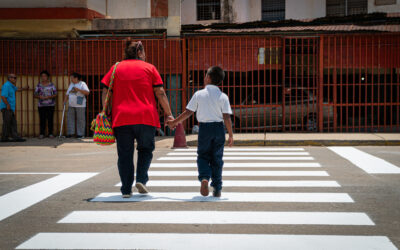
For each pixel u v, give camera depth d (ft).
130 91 16.61
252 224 13.29
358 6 66.69
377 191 18.03
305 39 46.55
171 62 43.93
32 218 14.11
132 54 17.21
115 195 17.58
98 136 16.62
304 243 11.41
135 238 11.95
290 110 44.98
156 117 17.03
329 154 30.66
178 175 22.38
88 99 45.14
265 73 44.68
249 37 44.32
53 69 44.06
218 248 11.08
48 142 39.19
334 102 44.68
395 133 42.06
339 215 14.28
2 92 39.47
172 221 13.67
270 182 20.16
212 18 71.46
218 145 16.88
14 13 44.57
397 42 44.09
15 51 43.88
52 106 42.70
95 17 46.16
